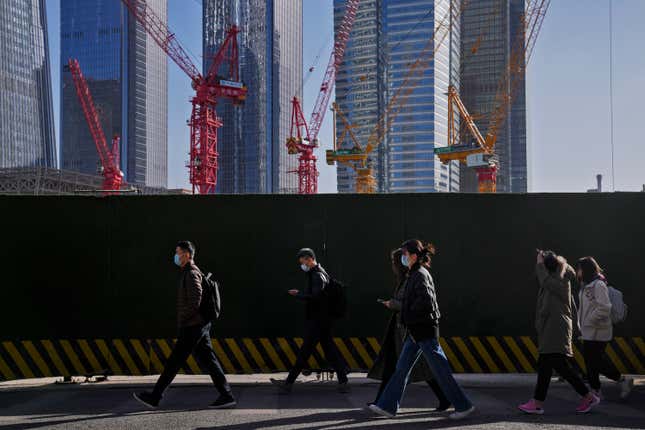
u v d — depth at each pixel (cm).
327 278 823
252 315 917
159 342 906
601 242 934
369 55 18850
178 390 841
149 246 916
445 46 19000
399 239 934
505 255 933
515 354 920
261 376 953
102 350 900
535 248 933
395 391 655
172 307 912
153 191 13038
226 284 920
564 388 850
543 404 746
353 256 930
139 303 910
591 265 769
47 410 712
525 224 936
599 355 757
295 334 916
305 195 934
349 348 916
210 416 679
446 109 18912
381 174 18412
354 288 926
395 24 18700
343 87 19125
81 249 909
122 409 718
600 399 754
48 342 895
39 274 901
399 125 18400
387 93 18688
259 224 928
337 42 13988
